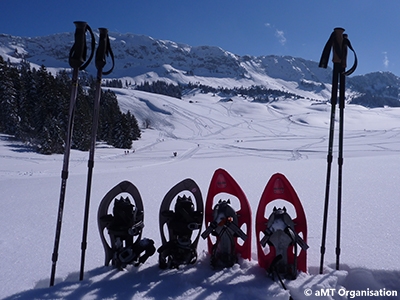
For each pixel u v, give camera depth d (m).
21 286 2.75
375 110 144.50
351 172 10.27
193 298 2.50
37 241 4.00
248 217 3.25
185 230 3.05
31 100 52.09
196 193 3.38
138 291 2.58
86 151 45.56
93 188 9.06
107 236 4.18
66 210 5.91
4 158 34.50
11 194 8.34
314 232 4.12
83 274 2.81
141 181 9.96
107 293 2.55
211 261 3.01
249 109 135.25
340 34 2.84
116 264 2.97
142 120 100.81
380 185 7.45
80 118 47.28
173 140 69.44
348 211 5.16
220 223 2.95
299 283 2.72
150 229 4.39
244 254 3.22
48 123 41.31
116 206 3.04
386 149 44.22
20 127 45.88
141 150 52.19
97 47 2.67
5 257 3.43
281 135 77.56
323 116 121.19
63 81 60.22
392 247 3.51
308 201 6.02
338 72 2.93
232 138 73.31
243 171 11.84
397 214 4.88
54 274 2.71
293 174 10.34
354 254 3.33
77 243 3.90
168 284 2.69
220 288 2.66
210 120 107.38
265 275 2.88
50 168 27.55
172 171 13.77
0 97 47.19
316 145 53.81
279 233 2.94
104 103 69.69
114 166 30.52
